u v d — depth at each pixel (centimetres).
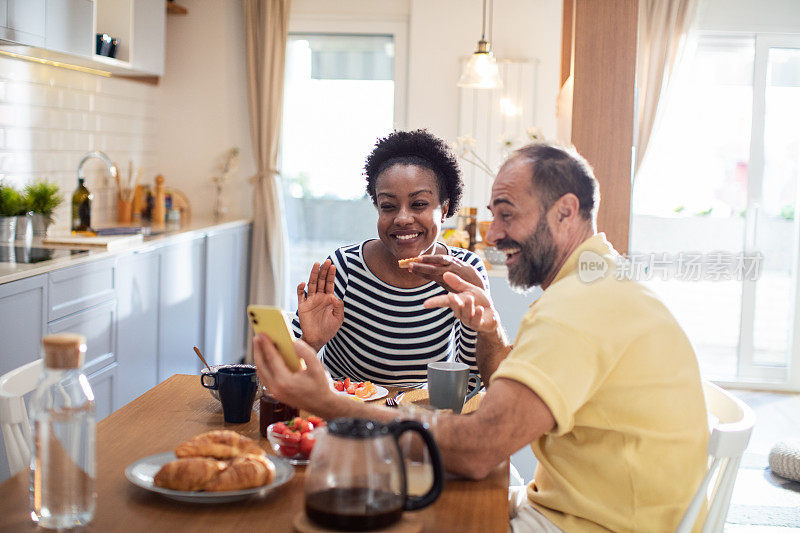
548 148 144
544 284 149
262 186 551
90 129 456
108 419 158
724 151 521
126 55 434
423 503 109
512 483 198
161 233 430
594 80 340
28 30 324
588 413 133
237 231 533
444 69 542
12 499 117
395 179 201
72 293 315
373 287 206
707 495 153
